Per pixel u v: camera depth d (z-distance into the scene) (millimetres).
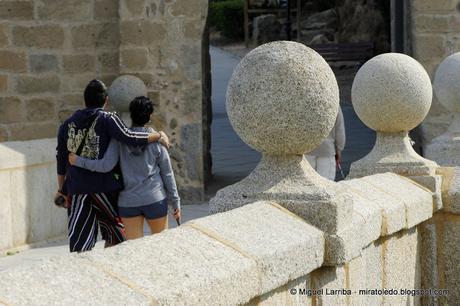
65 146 8016
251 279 4340
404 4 16562
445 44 14812
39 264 3693
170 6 15133
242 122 5355
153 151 7969
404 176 7609
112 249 4004
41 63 15766
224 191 5410
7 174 11141
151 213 7949
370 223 6031
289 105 5254
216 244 4402
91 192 7875
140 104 8109
